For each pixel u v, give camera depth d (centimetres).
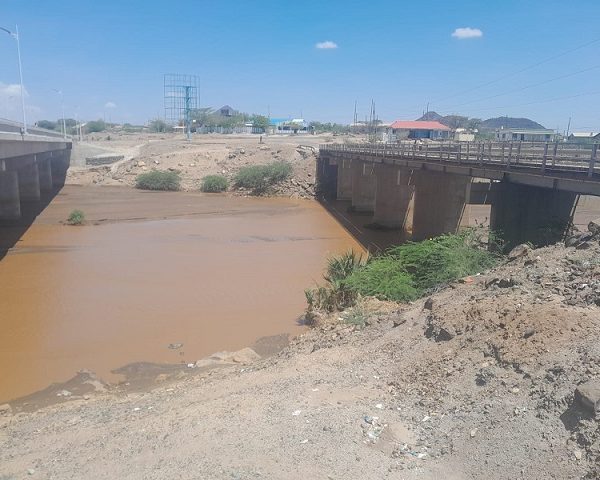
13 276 2794
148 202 6194
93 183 8125
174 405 1127
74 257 3259
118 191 7325
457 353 1048
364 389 1041
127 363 1694
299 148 8162
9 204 4709
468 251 1984
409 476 760
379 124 16900
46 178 7212
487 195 2405
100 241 3791
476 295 1285
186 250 3491
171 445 903
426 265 2050
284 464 806
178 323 2070
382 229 4572
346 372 1136
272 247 3644
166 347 1827
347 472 777
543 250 1524
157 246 3619
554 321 977
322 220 5009
